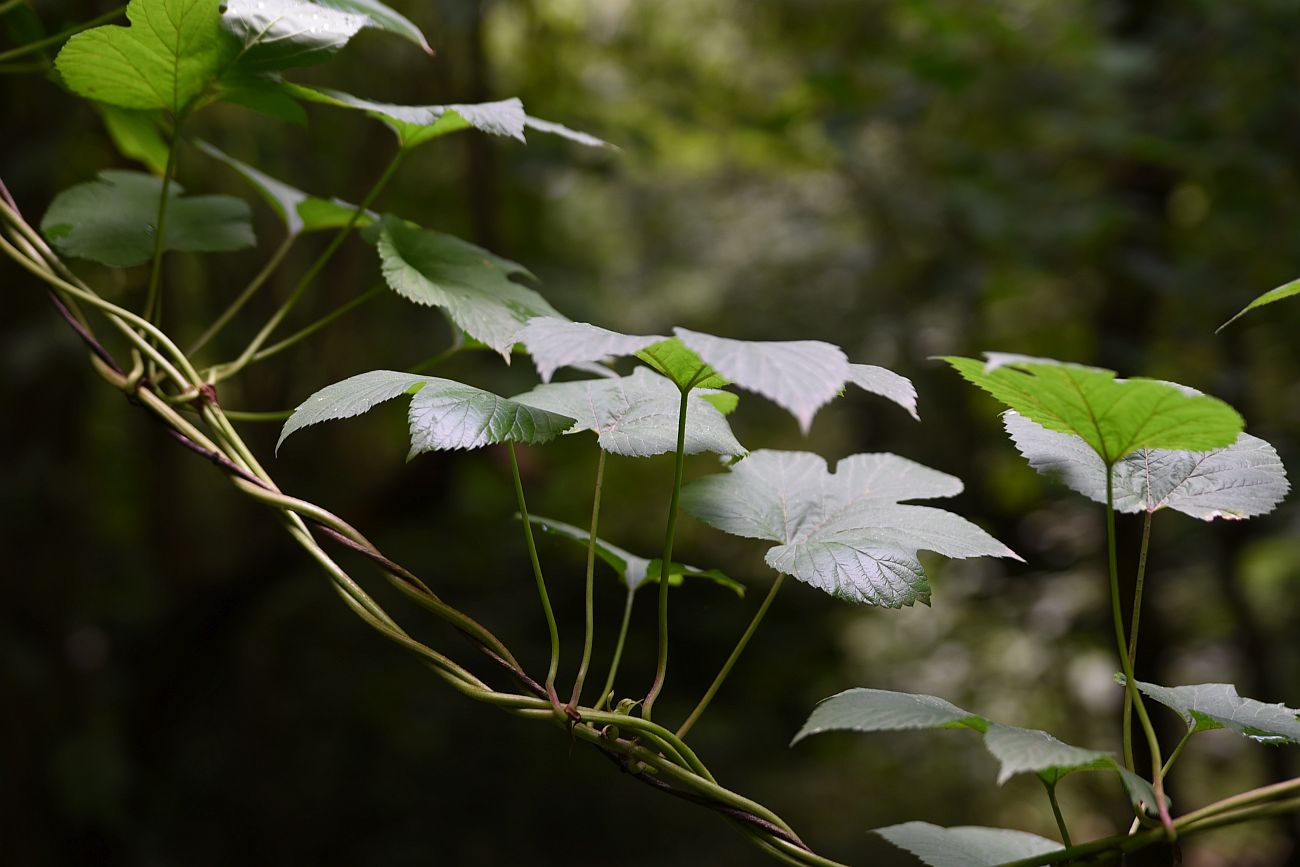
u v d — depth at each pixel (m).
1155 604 4.47
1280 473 0.93
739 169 6.43
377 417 4.32
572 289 4.16
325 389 0.98
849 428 8.17
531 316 1.20
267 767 5.05
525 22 4.14
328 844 4.98
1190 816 0.78
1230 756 5.54
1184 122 3.86
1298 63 3.79
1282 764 5.29
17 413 3.42
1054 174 4.44
